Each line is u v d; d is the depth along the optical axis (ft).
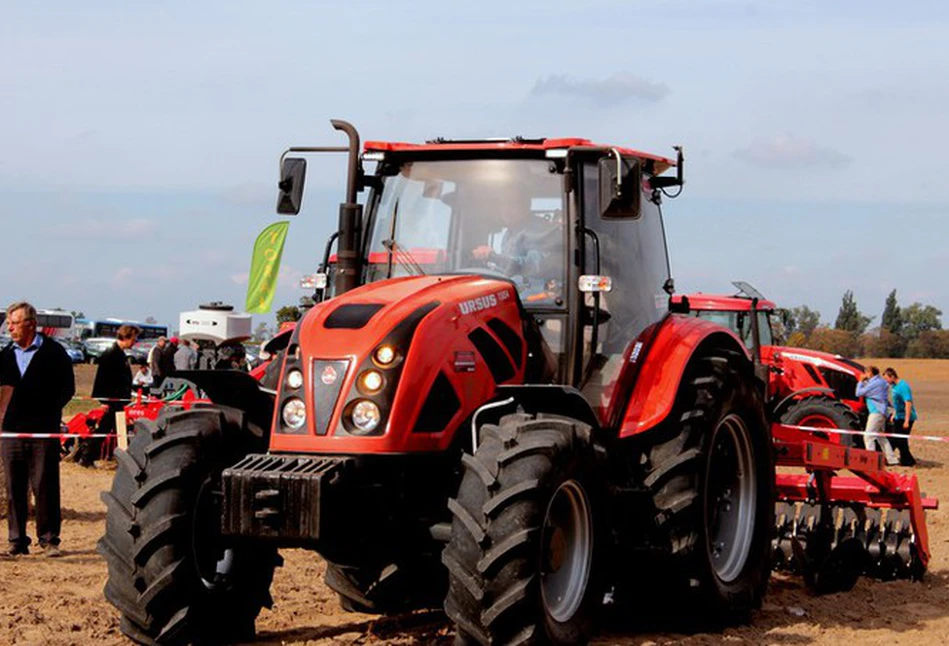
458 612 34.19
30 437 56.59
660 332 44.21
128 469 37.68
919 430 163.73
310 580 51.78
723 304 105.50
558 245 41.24
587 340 41.24
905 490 52.11
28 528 65.10
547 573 35.70
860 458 51.49
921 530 52.34
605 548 38.14
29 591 48.14
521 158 42.11
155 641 37.22
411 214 42.70
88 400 172.96
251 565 39.78
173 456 37.58
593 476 37.35
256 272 122.93
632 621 44.24
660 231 47.39
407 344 36.01
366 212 43.24
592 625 37.78
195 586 37.22
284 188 42.11
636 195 38.01
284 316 166.20
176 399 97.66
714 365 44.55
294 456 35.40
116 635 40.91
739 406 44.83
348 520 34.37
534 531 34.30
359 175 43.14
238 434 39.06
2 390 56.39
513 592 33.83
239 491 34.24
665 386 41.98
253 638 40.73
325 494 33.58
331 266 51.31
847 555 50.67
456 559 34.27
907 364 442.91
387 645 39.65
